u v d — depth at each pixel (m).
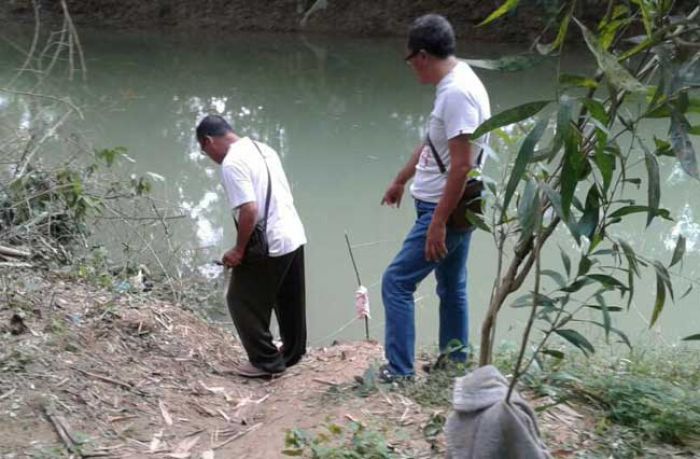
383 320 6.47
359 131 11.55
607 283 2.65
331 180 9.45
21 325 4.44
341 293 6.86
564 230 7.58
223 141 4.46
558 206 2.29
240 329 4.57
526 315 6.52
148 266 6.95
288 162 10.08
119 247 7.17
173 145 10.49
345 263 7.36
